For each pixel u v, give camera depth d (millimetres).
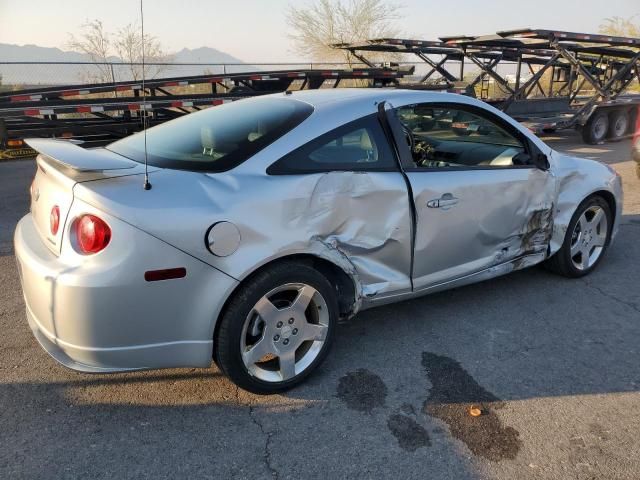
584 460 2340
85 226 2307
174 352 2502
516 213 3666
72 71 13945
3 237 5438
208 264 2434
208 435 2508
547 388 2869
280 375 2799
